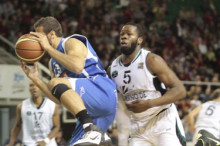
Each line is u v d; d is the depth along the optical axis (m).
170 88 4.73
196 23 19.70
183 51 17.56
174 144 4.89
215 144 5.70
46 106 7.38
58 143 9.77
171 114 4.99
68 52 4.09
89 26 15.93
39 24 4.33
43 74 13.53
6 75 12.14
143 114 4.97
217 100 7.54
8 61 13.59
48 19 4.33
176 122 5.00
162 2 20.12
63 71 4.34
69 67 3.99
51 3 16.61
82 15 16.48
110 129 11.06
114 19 17.38
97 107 4.14
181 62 16.73
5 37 14.48
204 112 7.49
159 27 18.36
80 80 4.14
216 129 7.37
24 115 7.40
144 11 18.72
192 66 16.83
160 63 4.73
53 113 7.40
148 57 4.80
